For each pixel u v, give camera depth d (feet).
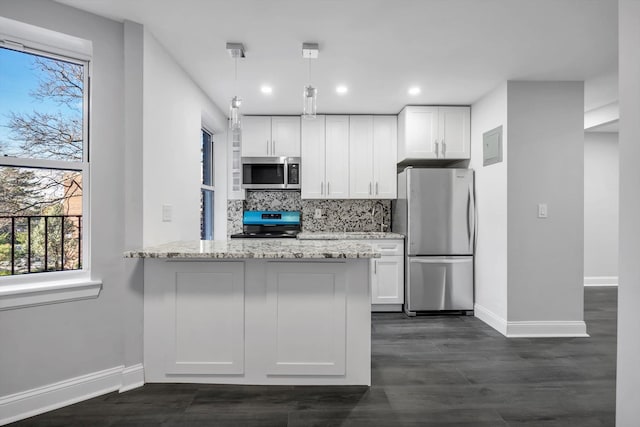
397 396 7.04
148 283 7.43
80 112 7.22
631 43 4.44
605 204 17.47
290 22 7.27
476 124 12.47
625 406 4.56
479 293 12.34
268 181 14.08
